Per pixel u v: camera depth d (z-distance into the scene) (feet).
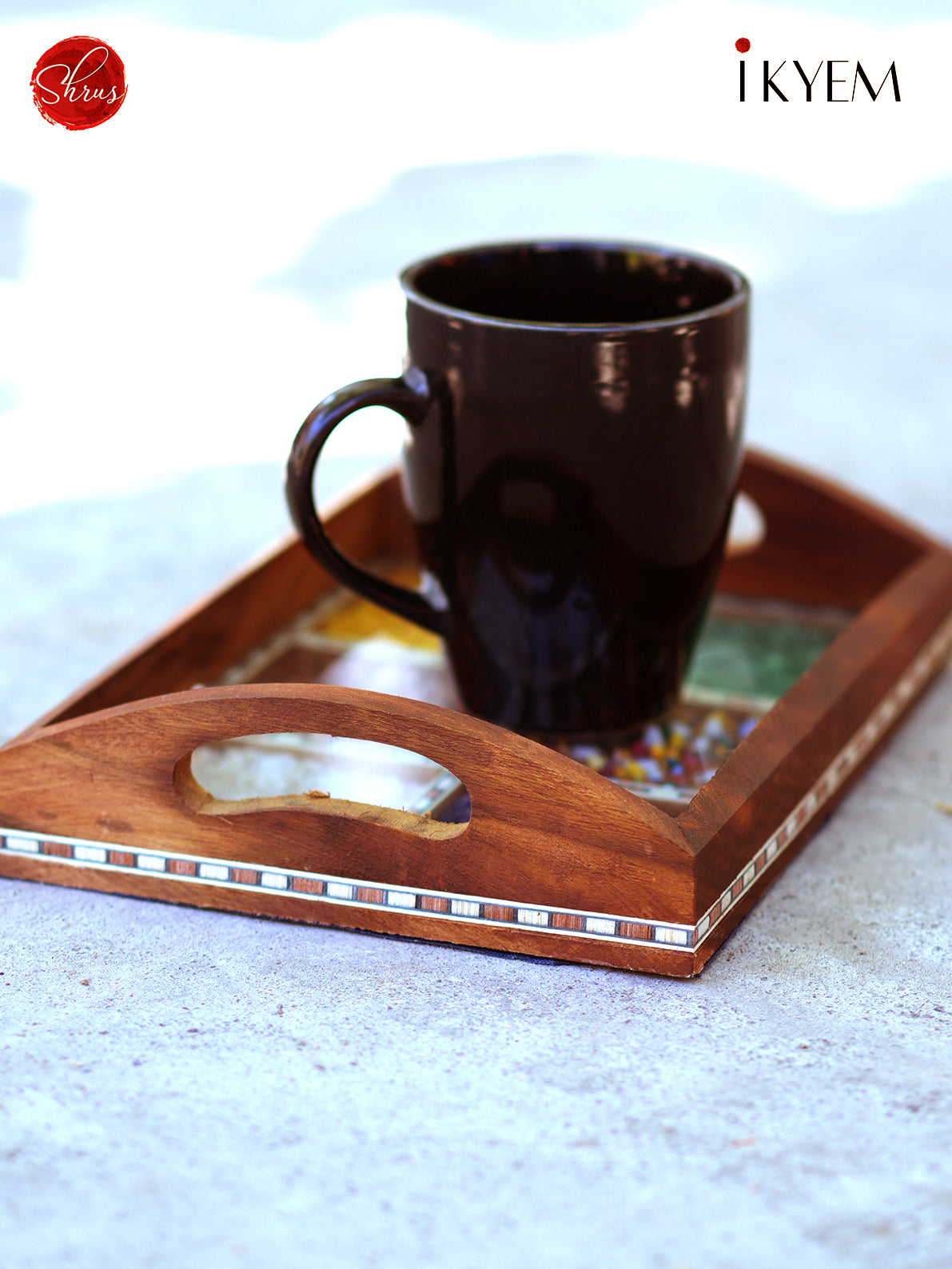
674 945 2.26
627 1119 2.15
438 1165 2.11
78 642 2.85
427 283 2.52
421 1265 2.04
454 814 2.40
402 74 8.52
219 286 4.91
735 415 2.46
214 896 2.35
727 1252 2.05
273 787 2.45
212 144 7.09
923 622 2.66
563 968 2.30
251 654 2.68
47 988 2.27
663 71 8.64
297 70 8.55
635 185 6.44
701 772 2.48
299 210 5.96
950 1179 2.10
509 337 2.37
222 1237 2.06
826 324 4.56
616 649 2.49
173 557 3.09
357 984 2.28
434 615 2.53
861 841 2.47
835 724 2.48
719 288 2.51
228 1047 2.21
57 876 2.38
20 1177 2.10
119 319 4.53
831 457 3.47
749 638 2.76
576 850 2.26
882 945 2.33
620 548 2.43
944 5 9.44
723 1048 2.21
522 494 2.42
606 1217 2.07
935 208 6.05
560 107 7.93
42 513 3.23
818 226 5.77
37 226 5.73
